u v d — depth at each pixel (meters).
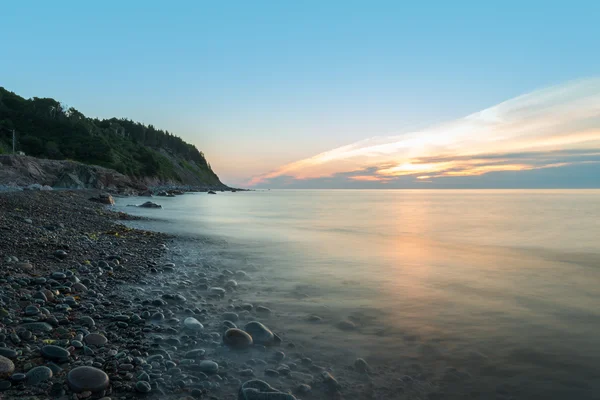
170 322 5.88
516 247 14.21
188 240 15.34
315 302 7.14
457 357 4.83
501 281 8.80
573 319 6.18
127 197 62.06
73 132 115.00
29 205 22.36
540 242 15.62
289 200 79.00
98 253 10.85
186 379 4.14
